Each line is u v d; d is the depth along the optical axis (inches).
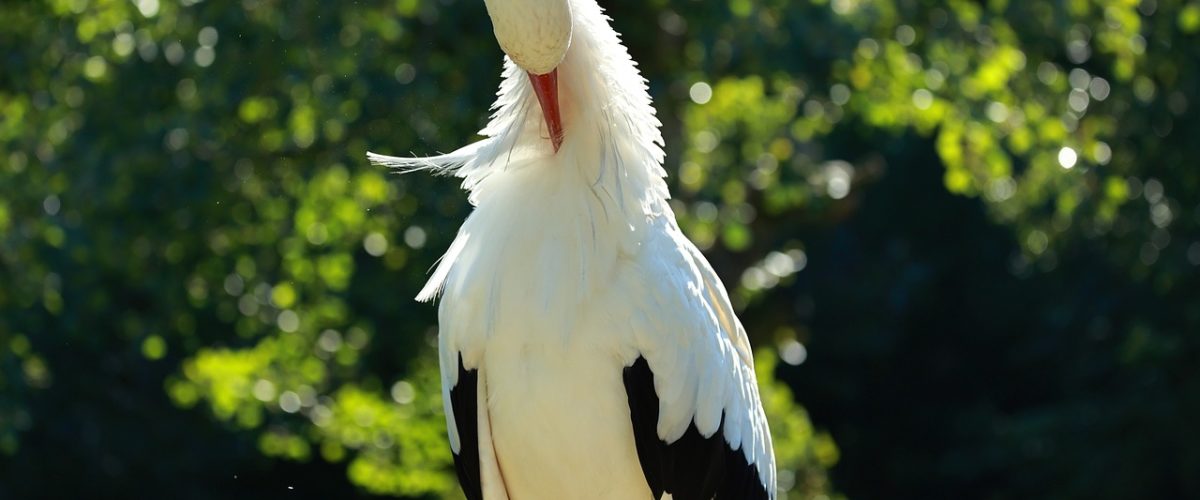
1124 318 954.1
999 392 1158.3
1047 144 543.5
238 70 441.1
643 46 538.6
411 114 454.3
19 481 739.4
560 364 177.0
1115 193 585.9
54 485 749.9
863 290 1125.1
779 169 622.8
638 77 185.6
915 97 544.1
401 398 526.0
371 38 443.5
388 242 485.1
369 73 448.1
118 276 494.0
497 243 178.4
